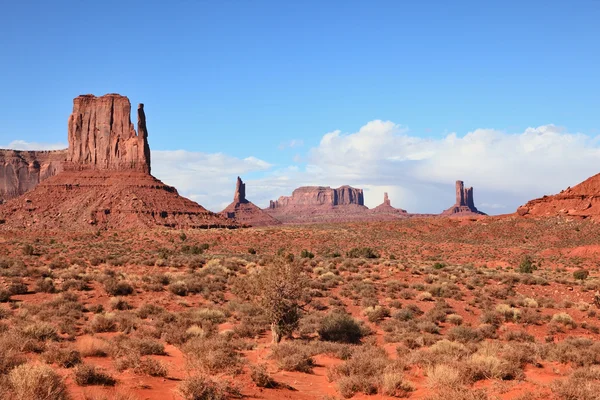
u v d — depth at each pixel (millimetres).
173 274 45188
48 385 9906
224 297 35594
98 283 37938
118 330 23688
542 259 85875
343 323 25203
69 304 28406
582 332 29281
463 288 41938
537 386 13516
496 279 47969
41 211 175875
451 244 110438
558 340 27078
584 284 45125
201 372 13742
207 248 98375
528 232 122000
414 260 81438
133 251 83750
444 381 13875
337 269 52688
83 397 10578
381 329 28516
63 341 19453
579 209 130000
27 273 39781
